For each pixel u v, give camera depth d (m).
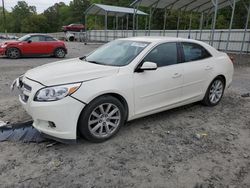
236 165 3.51
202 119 5.14
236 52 21.34
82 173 3.20
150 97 4.46
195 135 4.38
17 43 15.04
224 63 5.92
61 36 49.84
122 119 4.16
